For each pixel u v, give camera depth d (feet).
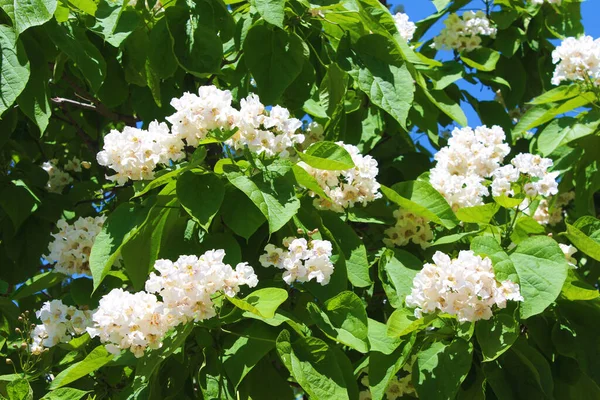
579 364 7.51
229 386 7.05
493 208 7.73
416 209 7.76
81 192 9.88
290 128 7.39
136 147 7.27
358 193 7.78
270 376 7.44
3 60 7.50
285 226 7.64
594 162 9.17
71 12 8.41
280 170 7.29
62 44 7.85
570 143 9.28
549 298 7.20
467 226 8.14
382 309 8.47
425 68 9.48
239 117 7.27
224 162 7.32
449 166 8.16
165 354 6.81
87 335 7.57
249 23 8.43
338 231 7.73
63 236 7.94
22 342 7.95
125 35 8.05
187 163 7.34
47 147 10.80
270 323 6.91
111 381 7.93
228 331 7.08
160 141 7.32
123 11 8.21
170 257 7.42
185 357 7.44
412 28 9.74
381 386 7.27
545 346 7.64
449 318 7.41
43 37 8.11
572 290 7.42
